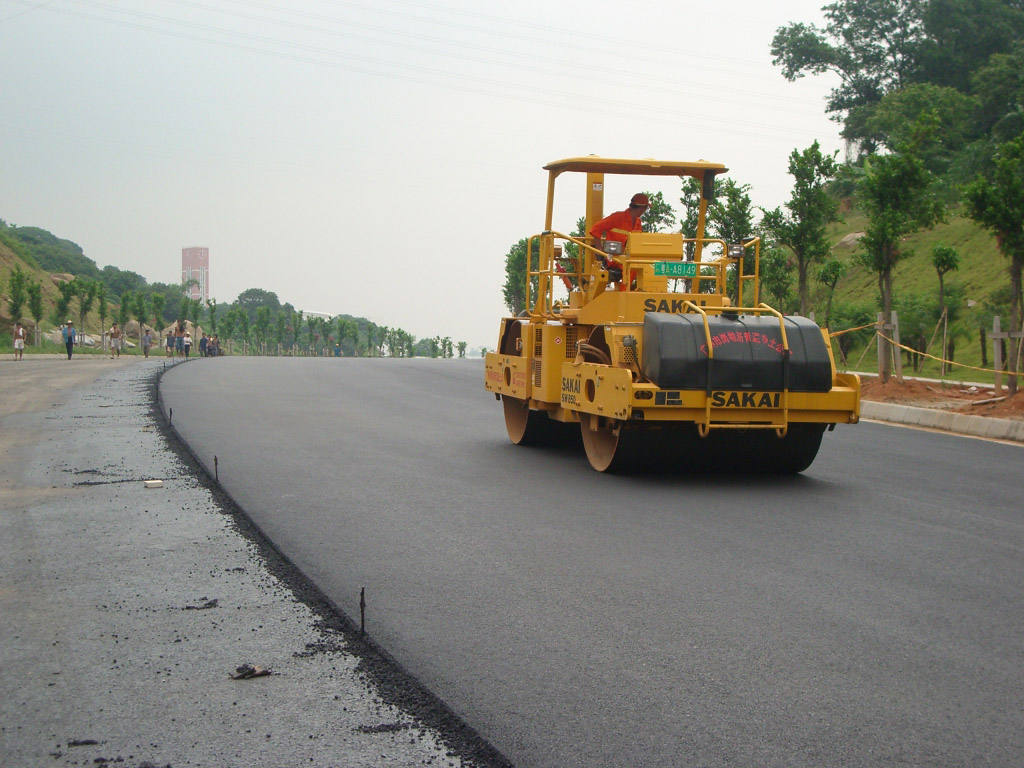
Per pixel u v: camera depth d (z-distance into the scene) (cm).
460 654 461
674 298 1014
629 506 834
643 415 897
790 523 769
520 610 531
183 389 2075
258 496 863
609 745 364
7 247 7006
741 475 1016
